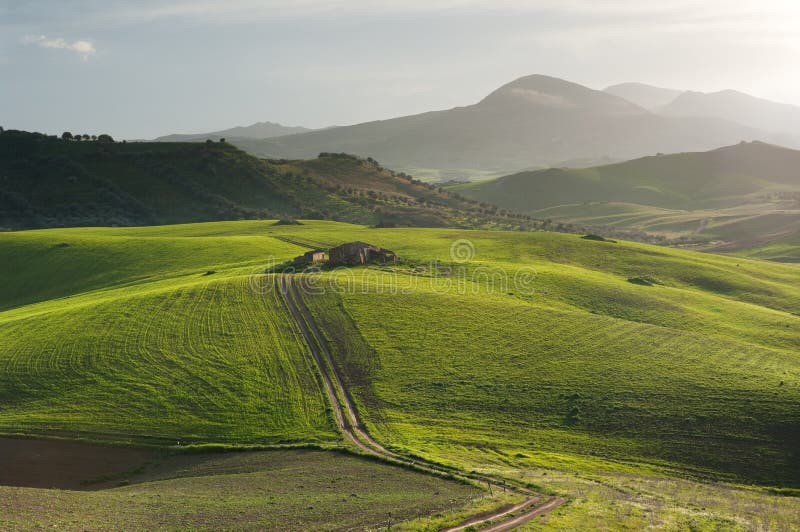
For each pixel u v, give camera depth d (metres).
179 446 62.22
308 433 64.12
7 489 47.97
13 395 73.44
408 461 55.66
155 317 97.19
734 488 52.34
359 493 46.75
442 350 85.44
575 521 38.97
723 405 66.56
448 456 57.31
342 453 58.97
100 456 60.66
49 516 41.25
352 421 67.00
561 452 60.25
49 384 75.81
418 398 72.44
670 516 41.28
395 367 80.50
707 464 57.22
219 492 48.16
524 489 47.50
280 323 94.94
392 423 66.31
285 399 71.88
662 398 69.50
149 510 43.19
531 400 71.31
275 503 44.41
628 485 50.12
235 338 89.12
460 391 73.94
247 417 67.94
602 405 69.12
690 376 74.94
